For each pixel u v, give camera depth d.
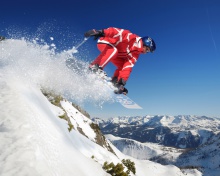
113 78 6.63
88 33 6.05
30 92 6.43
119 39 6.33
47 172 2.92
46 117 5.71
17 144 3.14
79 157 5.29
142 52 6.54
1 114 3.92
